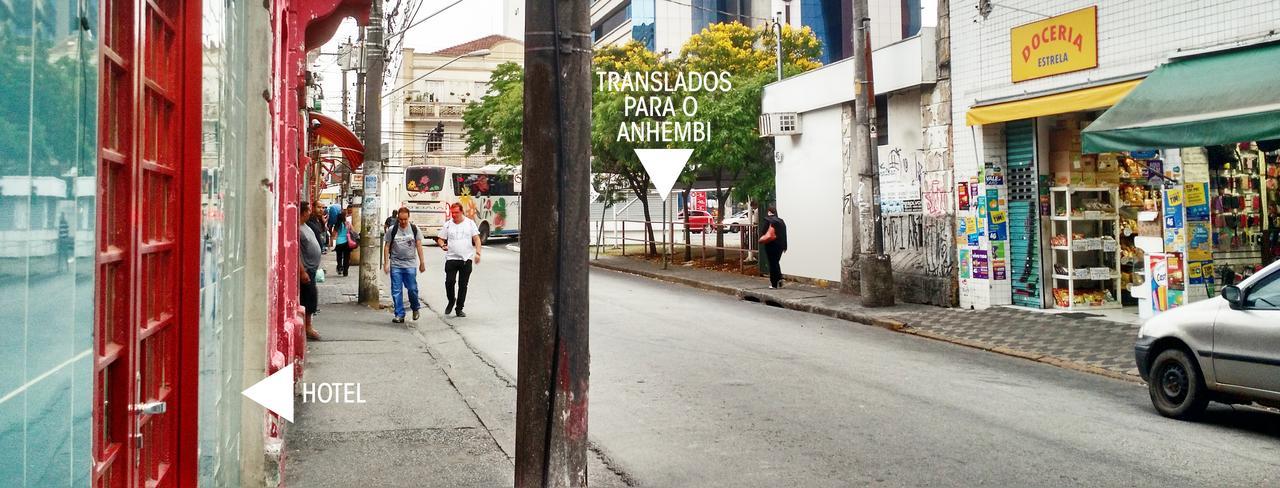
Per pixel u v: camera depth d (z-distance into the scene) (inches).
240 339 212.4
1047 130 623.8
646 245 1266.0
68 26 81.0
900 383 398.9
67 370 80.7
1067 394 380.2
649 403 355.6
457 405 353.1
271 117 248.4
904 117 732.7
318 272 529.7
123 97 117.7
